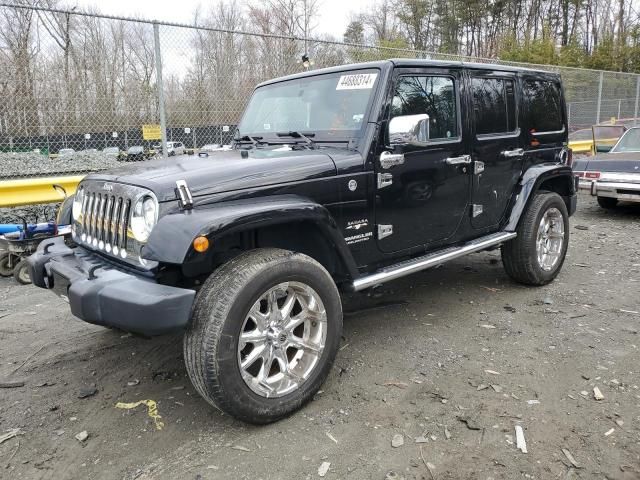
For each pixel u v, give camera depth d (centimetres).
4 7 620
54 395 311
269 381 273
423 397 298
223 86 772
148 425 278
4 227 544
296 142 365
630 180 824
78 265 293
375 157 330
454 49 4144
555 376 320
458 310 436
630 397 294
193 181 265
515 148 449
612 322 404
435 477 232
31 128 650
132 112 710
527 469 236
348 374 327
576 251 635
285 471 238
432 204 376
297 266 273
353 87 350
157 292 243
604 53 3198
